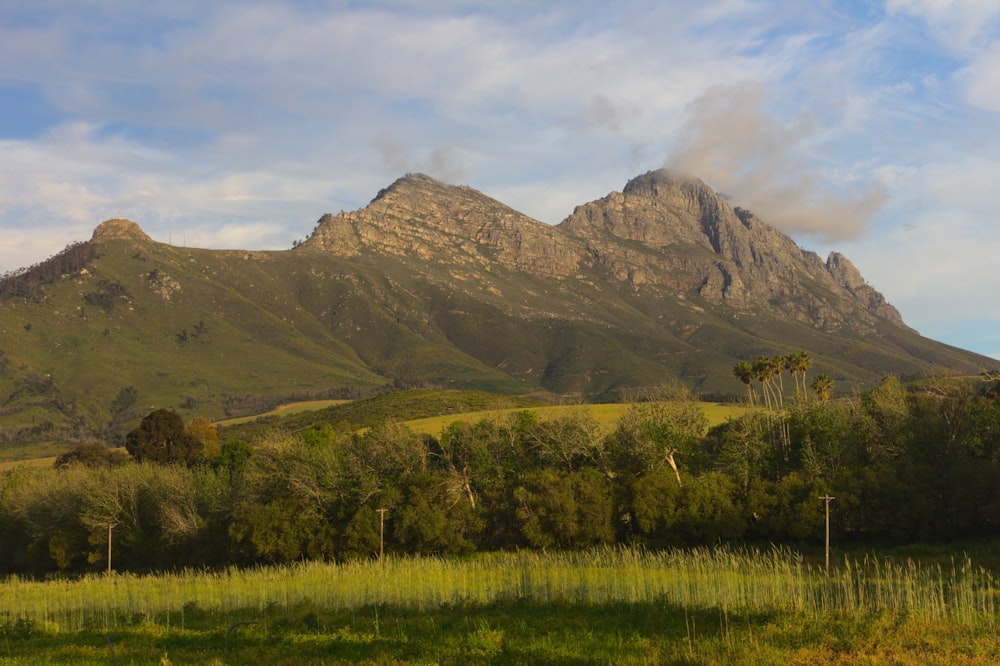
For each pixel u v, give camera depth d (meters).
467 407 176.38
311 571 59.31
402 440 89.06
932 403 91.38
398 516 77.25
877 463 79.38
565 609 38.31
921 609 34.25
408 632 33.19
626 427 89.00
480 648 29.22
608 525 75.19
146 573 81.75
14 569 97.62
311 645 31.19
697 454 89.62
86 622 43.22
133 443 132.00
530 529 75.00
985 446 80.69
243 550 78.75
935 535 70.19
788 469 85.81
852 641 29.30
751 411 98.12
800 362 116.75
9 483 113.12
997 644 29.03
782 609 35.34
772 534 73.75
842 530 72.25
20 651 32.06
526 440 92.12
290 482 83.19
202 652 30.75
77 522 90.75
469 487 86.38
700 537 73.56
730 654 27.81
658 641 29.92
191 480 92.56
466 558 74.50
